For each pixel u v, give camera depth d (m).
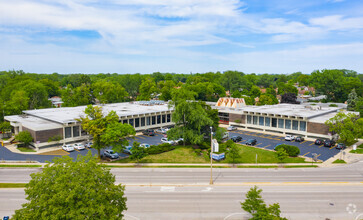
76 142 59.16
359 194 32.78
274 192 33.25
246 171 41.62
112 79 194.62
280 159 44.28
